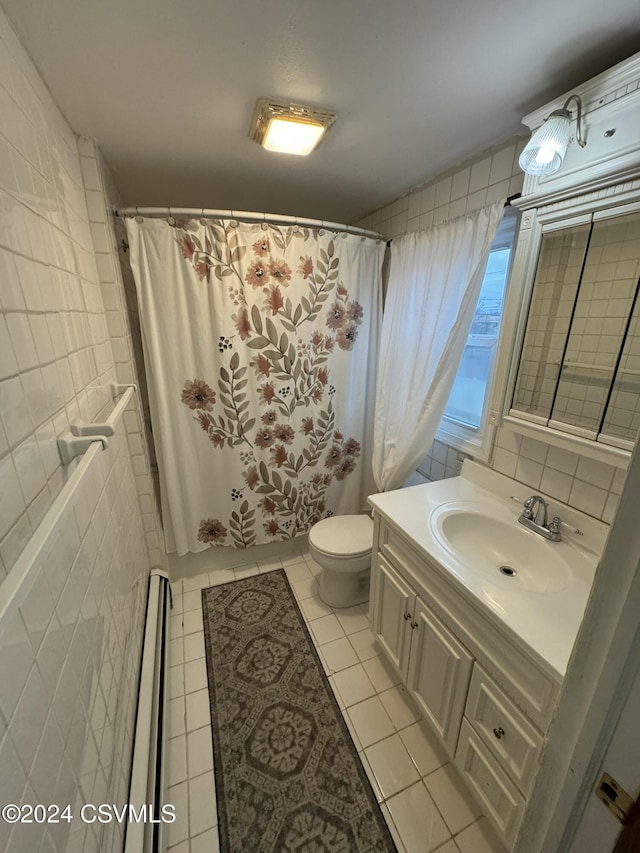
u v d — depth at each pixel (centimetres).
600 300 104
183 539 198
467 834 106
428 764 123
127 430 164
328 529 191
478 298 144
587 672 49
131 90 103
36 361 75
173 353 171
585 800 50
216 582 208
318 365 198
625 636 43
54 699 58
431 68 95
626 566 42
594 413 107
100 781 77
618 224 97
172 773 121
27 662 50
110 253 144
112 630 98
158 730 118
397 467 185
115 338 154
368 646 167
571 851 53
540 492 132
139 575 152
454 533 134
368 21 79
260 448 197
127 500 139
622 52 89
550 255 115
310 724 135
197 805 113
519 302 122
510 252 140
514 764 91
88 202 135
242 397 185
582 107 96
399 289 182
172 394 177
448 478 168
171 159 149
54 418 81
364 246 192
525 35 83
